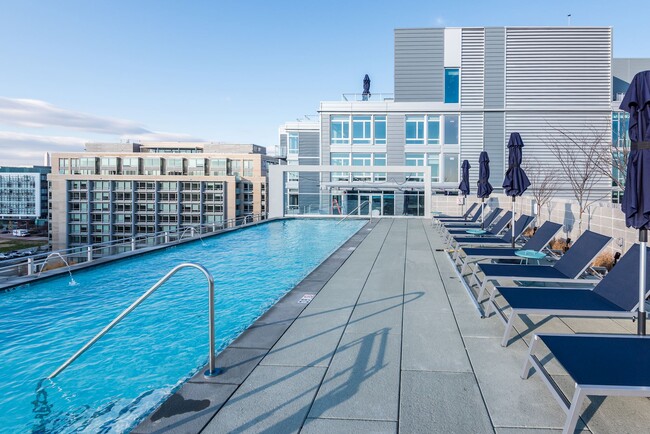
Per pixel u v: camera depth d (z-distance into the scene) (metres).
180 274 9.16
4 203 158.25
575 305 3.88
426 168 21.98
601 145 20.53
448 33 27.48
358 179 28.58
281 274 9.20
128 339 5.12
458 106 27.34
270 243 14.52
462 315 5.04
